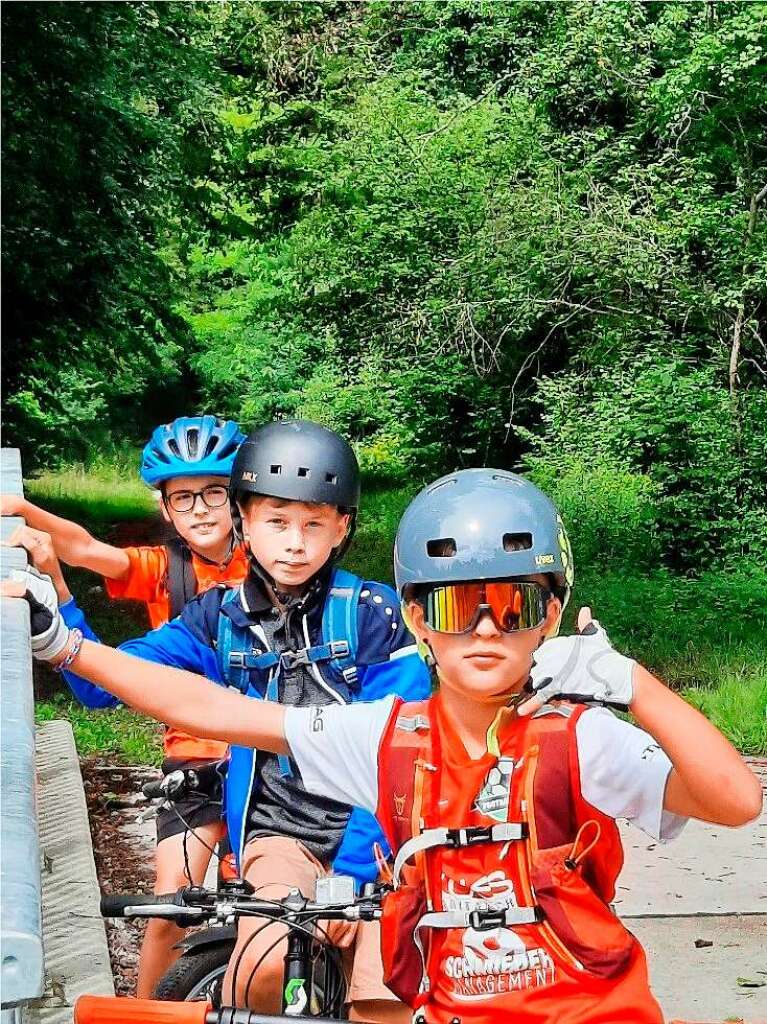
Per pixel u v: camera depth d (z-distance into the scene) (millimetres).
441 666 2516
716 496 19594
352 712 2631
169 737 4066
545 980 2393
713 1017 5195
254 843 3311
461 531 2477
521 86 25062
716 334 21531
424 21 29203
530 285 21391
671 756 2277
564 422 21766
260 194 28141
